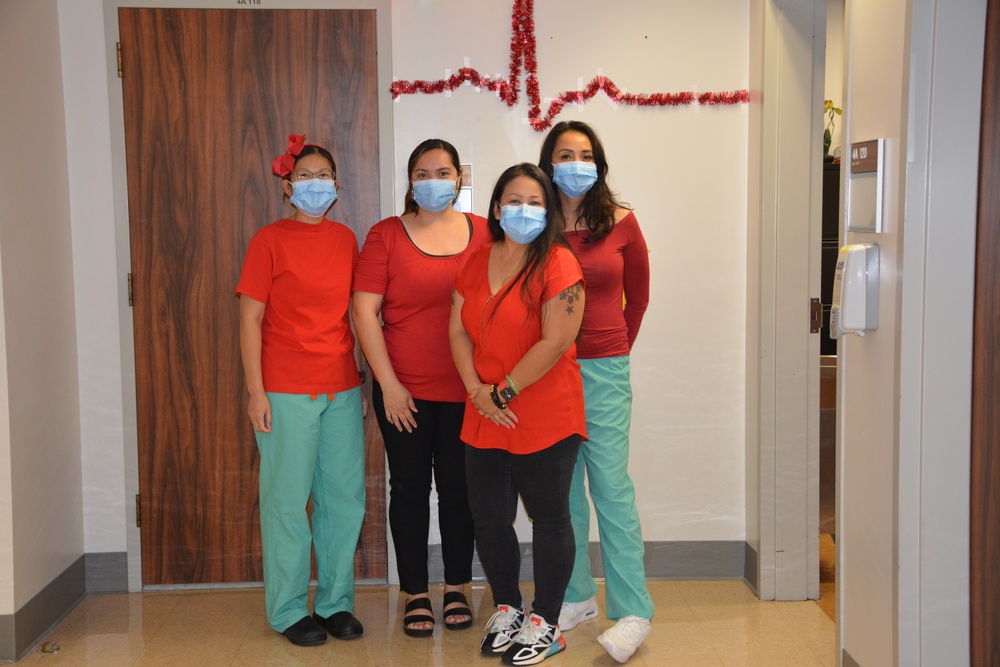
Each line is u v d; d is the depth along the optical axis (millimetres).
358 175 3283
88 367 3303
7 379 2740
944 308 2023
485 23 3240
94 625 3061
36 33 2973
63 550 3158
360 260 2812
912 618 2088
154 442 3336
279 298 2752
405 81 3248
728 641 2867
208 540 3381
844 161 2359
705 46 3256
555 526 2582
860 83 2271
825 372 3734
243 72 3227
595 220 2617
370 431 3381
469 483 2619
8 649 2766
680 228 3322
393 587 3402
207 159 3246
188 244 3273
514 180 2420
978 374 2020
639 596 2721
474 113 3270
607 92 3264
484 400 2473
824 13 3068
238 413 3340
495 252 2533
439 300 2773
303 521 2826
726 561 3420
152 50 3203
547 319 2414
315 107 3250
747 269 3322
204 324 3303
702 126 3289
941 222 2010
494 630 2768
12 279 2779
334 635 2922
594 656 2758
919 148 2002
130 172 3238
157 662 2760
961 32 1973
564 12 3240
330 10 3221
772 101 3094
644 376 3369
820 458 3742
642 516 3414
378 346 2768
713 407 3379
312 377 2746
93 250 3266
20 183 2838
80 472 3312
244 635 2961
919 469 2057
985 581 2055
